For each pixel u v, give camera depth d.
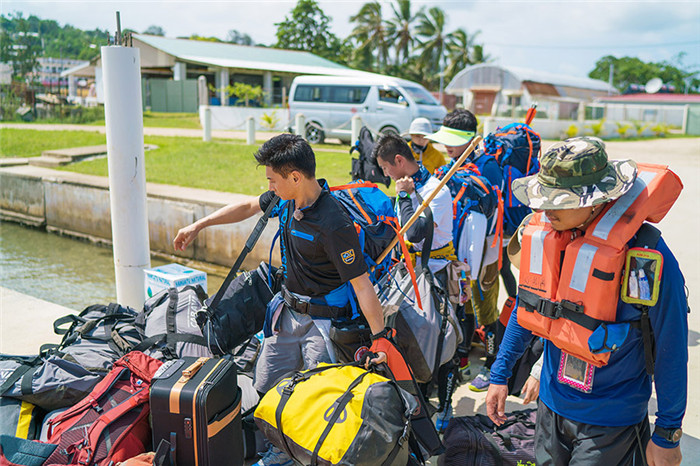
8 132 19.61
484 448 2.70
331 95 19.05
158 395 2.27
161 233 10.01
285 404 2.29
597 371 1.92
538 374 2.35
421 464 2.62
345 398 2.23
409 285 3.03
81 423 2.40
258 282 3.00
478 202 3.54
